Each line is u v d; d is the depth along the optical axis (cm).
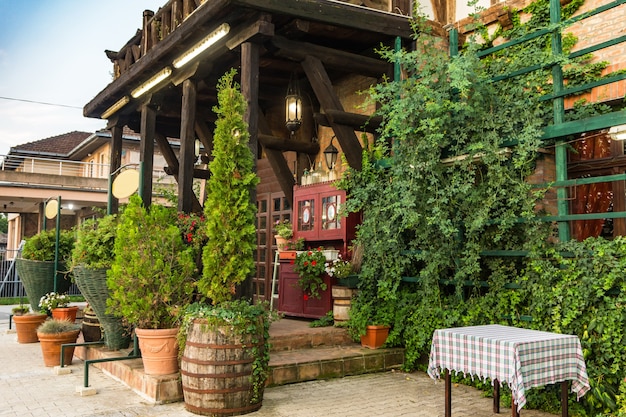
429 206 649
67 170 3078
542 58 563
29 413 479
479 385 579
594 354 486
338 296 714
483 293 629
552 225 561
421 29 703
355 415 481
